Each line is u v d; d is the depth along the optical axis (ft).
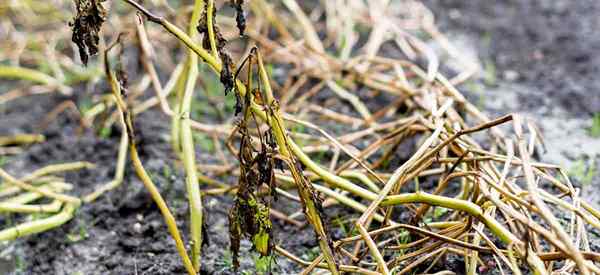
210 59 2.97
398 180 3.19
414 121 3.58
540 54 4.74
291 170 2.97
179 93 3.71
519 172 3.61
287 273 3.36
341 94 4.26
